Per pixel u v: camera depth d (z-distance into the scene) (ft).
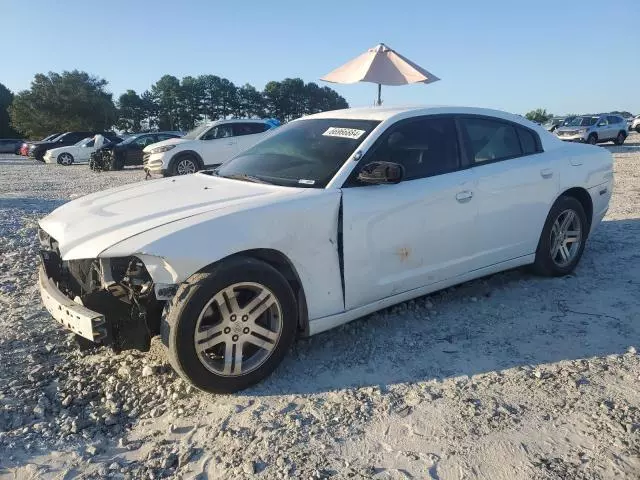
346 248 11.63
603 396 10.24
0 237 24.14
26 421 9.80
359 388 10.75
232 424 9.64
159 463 8.67
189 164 51.90
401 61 31.12
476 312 14.30
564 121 101.81
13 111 209.36
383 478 8.22
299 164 12.84
